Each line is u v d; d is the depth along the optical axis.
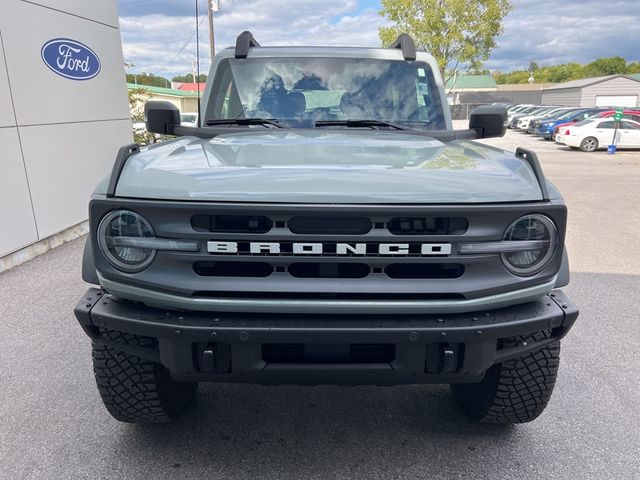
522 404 2.76
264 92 3.77
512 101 67.00
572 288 5.64
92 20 8.26
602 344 4.26
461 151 2.82
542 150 24.59
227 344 2.16
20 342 4.18
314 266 2.14
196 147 2.79
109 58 8.80
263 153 2.62
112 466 2.71
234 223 2.11
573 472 2.71
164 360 2.23
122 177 2.24
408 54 3.85
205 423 3.10
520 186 2.24
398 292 2.14
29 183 6.67
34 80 6.82
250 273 2.15
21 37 6.60
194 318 2.18
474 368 2.23
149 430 3.02
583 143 23.88
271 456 2.80
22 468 2.69
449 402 3.35
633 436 3.02
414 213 2.06
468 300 2.19
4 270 6.10
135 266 2.18
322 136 3.18
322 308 2.15
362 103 3.73
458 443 2.93
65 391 3.45
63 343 4.16
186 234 2.09
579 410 3.29
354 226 2.09
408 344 2.17
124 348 2.37
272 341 2.12
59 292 5.35
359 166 2.37
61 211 7.40
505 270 2.20
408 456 2.82
